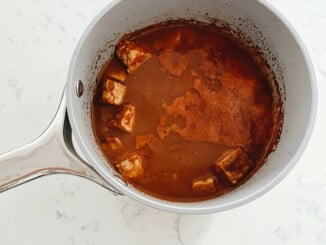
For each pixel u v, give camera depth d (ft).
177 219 0.96
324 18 1.03
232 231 0.96
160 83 0.92
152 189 0.88
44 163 0.81
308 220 0.97
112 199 0.97
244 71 0.94
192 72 0.93
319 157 0.99
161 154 0.89
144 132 0.89
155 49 0.93
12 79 1.00
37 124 0.98
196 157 0.89
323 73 1.02
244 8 0.89
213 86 0.92
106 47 0.90
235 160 0.88
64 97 0.83
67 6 1.02
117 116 0.89
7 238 0.96
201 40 0.95
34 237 0.96
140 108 0.90
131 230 0.96
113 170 0.85
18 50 1.01
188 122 0.90
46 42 1.01
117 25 0.89
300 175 0.98
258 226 0.97
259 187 0.78
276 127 0.91
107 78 0.92
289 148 0.82
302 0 1.04
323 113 1.00
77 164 0.82
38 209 0.96
